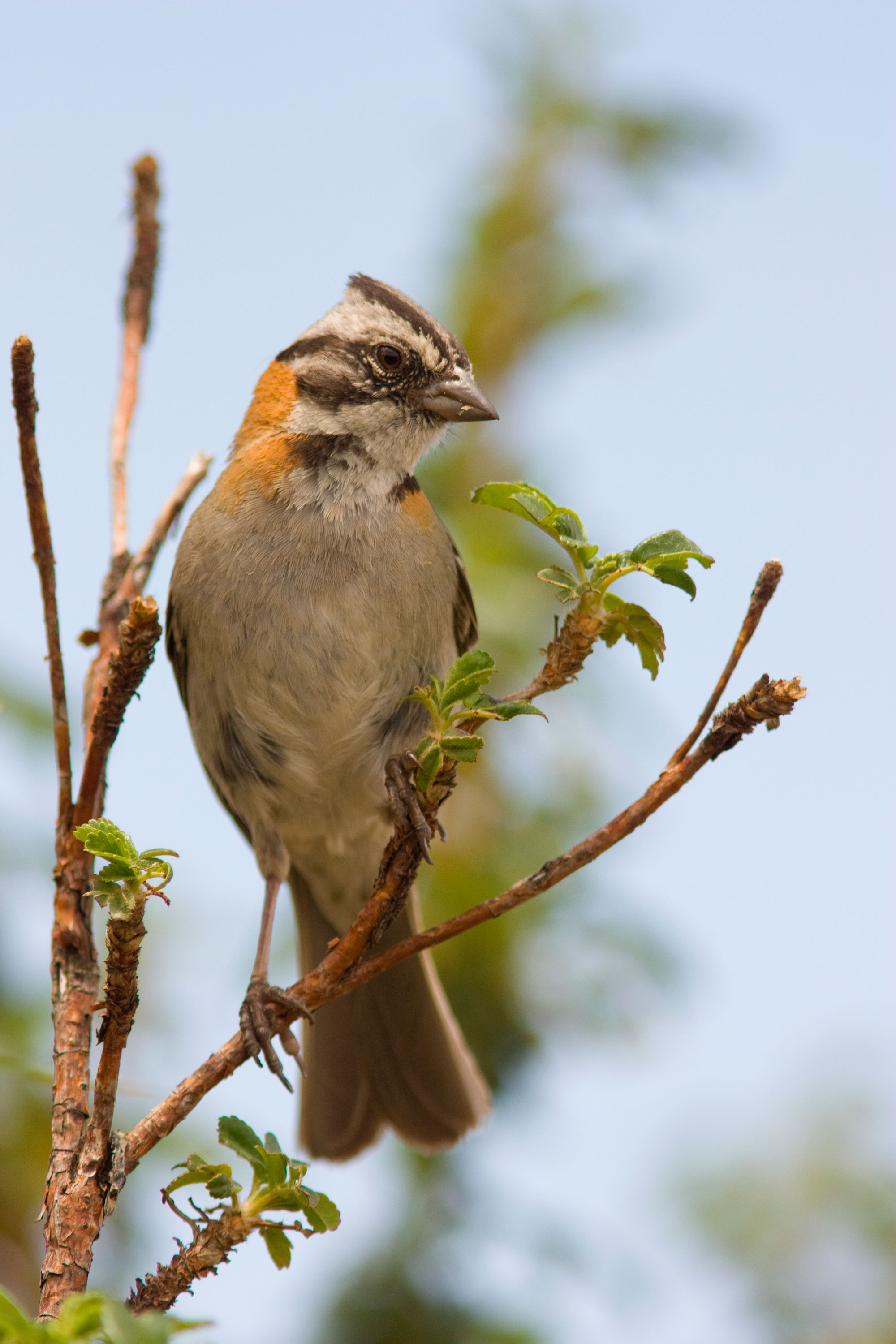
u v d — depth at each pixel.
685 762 4.95
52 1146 4.64
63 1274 4.16
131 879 4.16
